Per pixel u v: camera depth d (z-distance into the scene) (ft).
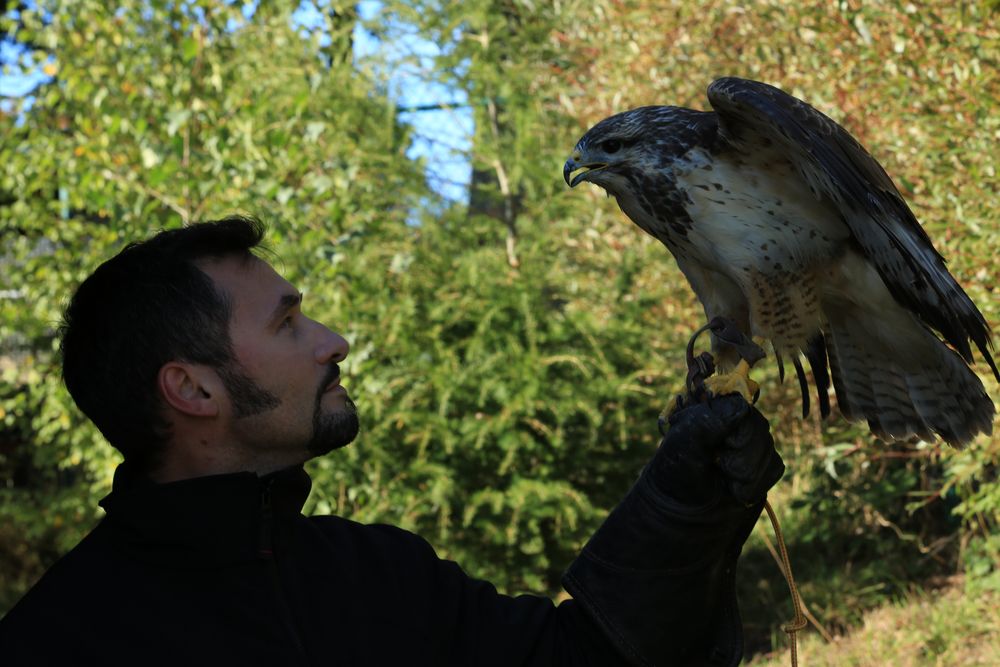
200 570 5.07
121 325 5.12
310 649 5.18
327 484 20.51
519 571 20.67
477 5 20.86
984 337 6.95
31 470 32.22
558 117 21.77
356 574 5.54
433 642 5.56
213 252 5.26
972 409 8.09
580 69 20.80
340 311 19.60
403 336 20.13
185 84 21.01
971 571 19.06
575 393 19.70
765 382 19.42
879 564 20.63
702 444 5.65
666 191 7.84
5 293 24.53
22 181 21.76
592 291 21.44
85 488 27.37
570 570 5.90
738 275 7.75
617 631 5.66
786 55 16.98
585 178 8.19
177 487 5.04
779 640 19.20
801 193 7.56
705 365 6.48
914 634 17.72
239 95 20.76
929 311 7.23
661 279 20.25
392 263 20.48
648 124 7.90
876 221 6.77
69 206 22.79
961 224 14.62
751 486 5.66
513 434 19.85
